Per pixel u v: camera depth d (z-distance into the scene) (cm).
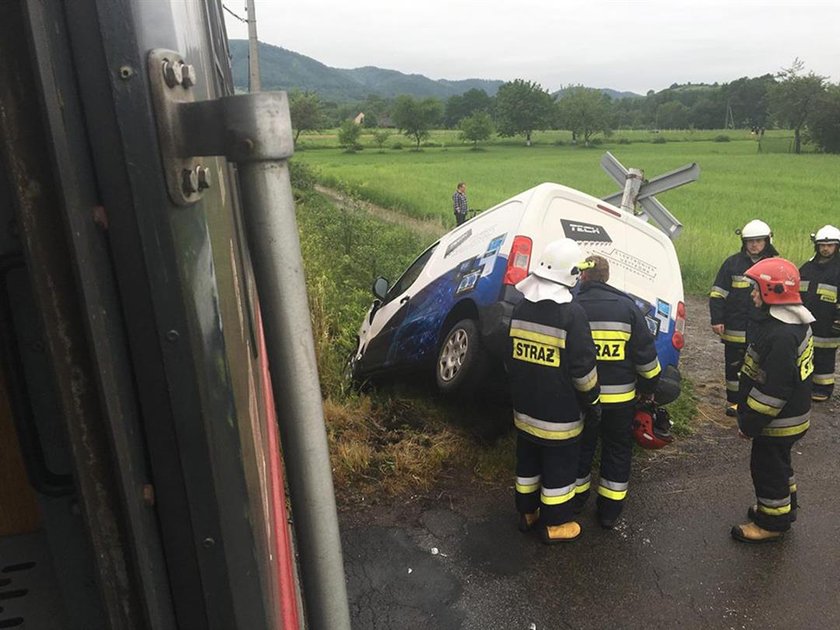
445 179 3538
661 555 373
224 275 108
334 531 85
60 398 75
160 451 83
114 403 76
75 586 93
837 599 339
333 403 506
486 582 347
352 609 325
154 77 72
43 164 70
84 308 72
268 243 73
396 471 440
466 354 462
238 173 75
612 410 376
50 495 85
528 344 352
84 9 71
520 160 5953
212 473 85
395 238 1312
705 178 3800
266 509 143
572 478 371
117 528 80
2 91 68
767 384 348
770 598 339
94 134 73
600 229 479
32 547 99
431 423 494
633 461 486
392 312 582
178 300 78
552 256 344
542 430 359
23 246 71
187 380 81
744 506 427
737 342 579
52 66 69
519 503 384
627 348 372
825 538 393
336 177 3506
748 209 2227
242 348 137
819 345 609
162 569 86
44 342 74
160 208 75
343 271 977
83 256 72
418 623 318
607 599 336
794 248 1387
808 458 502
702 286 1138
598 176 3891
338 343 660
